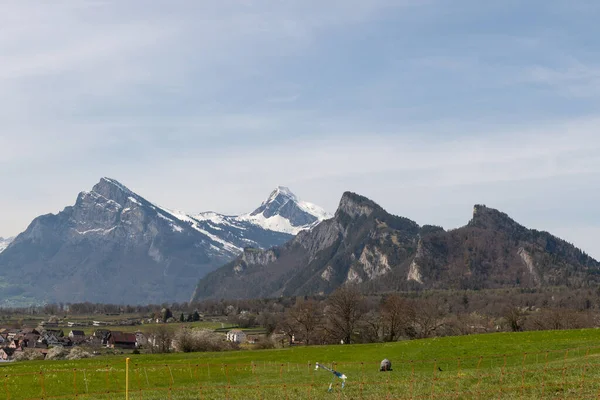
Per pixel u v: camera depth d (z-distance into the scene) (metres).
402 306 172.88
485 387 55.28
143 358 102.06
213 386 64.44
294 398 54.75
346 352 100.31
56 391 64.69
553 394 51.47
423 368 76.81
